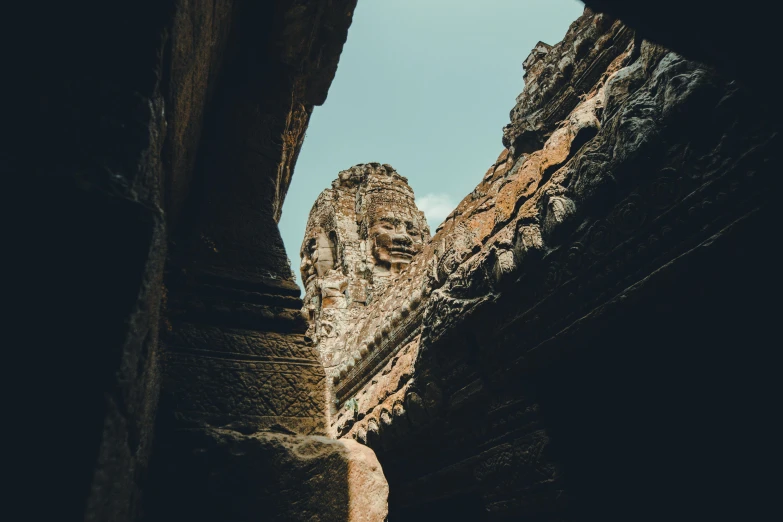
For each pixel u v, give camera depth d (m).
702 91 2.87
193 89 2.20
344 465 2.33
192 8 1.78
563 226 3.73
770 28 1.60
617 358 3.96
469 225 5.36
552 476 4.01
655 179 3.18
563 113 5.72
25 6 1.38
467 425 5.00
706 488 3.74
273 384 2.49
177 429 2.11
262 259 2.88
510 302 4.33
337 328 10.62
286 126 3.50
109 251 1.20
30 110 1.28
